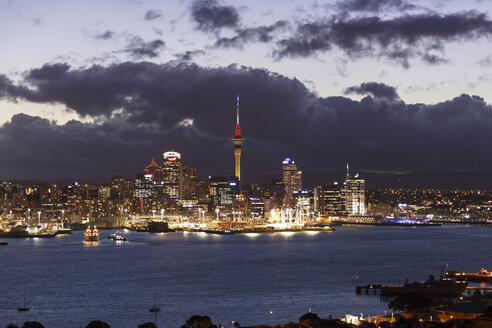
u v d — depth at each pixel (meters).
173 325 179.38
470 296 185.25
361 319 157.50
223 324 178.62
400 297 166.38
